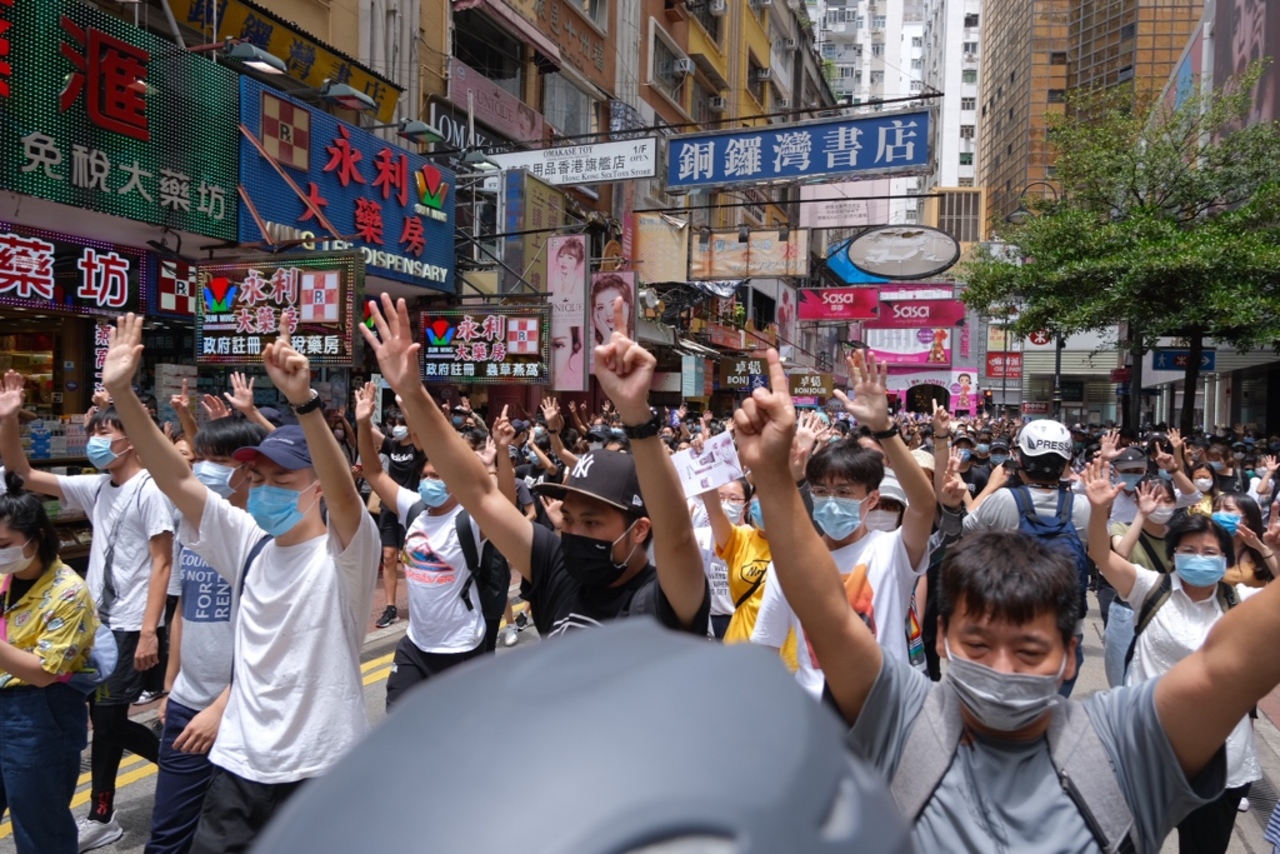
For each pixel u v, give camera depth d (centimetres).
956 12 8050
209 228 891
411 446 950
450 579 430
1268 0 1864
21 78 716
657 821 54
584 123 1920
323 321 797
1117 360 3838
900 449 304
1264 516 802
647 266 1664
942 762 166
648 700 67
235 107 916
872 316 2589
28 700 323
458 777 58
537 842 51
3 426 431
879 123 1288
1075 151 1777
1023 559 168
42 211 777
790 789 63
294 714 281
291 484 291
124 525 434
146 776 479
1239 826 431
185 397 506
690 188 1381
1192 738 156
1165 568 476
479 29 1574
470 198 1503
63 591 321
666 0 2347
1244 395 2672
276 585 290
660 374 2056
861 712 174
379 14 1262
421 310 1177
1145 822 159
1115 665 402
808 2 7288
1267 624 149
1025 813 158
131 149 809
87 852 388
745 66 2919
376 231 1103
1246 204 1579
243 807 278
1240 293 1452
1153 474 929
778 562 177
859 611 308
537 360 1123
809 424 393
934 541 414
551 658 76
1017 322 1789
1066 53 5947
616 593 261
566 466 806
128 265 849
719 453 302
